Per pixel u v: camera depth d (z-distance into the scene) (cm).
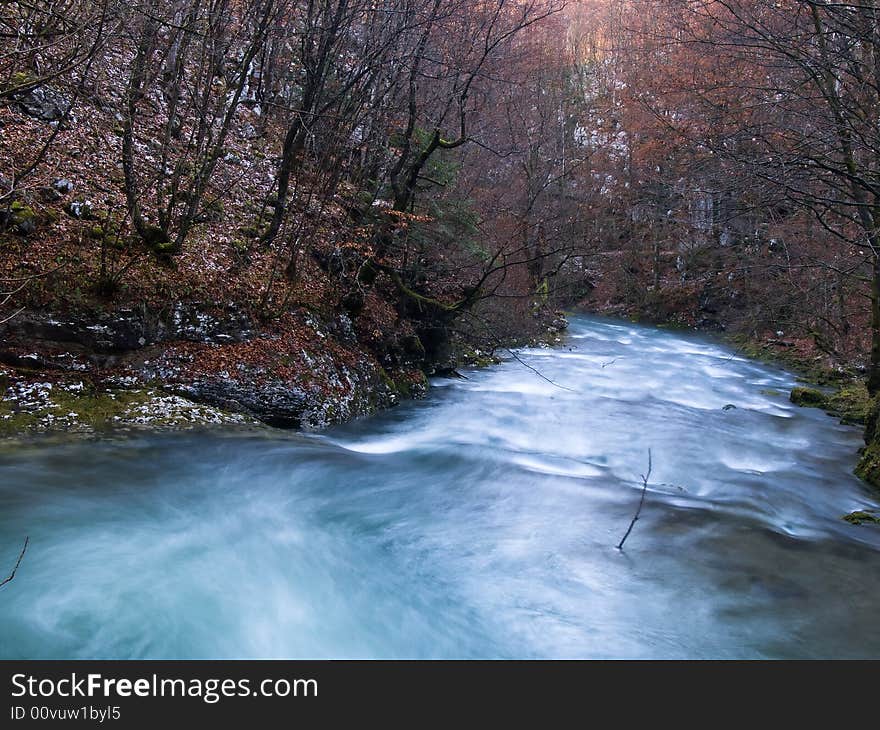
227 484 734
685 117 1817
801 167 920
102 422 783
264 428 908
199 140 1008
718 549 654
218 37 970
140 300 880
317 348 1071
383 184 1329
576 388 1580
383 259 1243
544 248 1900
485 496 783
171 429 813
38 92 1064
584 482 845
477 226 1456
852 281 1552
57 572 514
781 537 691
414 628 503
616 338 2648
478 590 565
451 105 1327
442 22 1190
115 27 819
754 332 2231
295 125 1146
